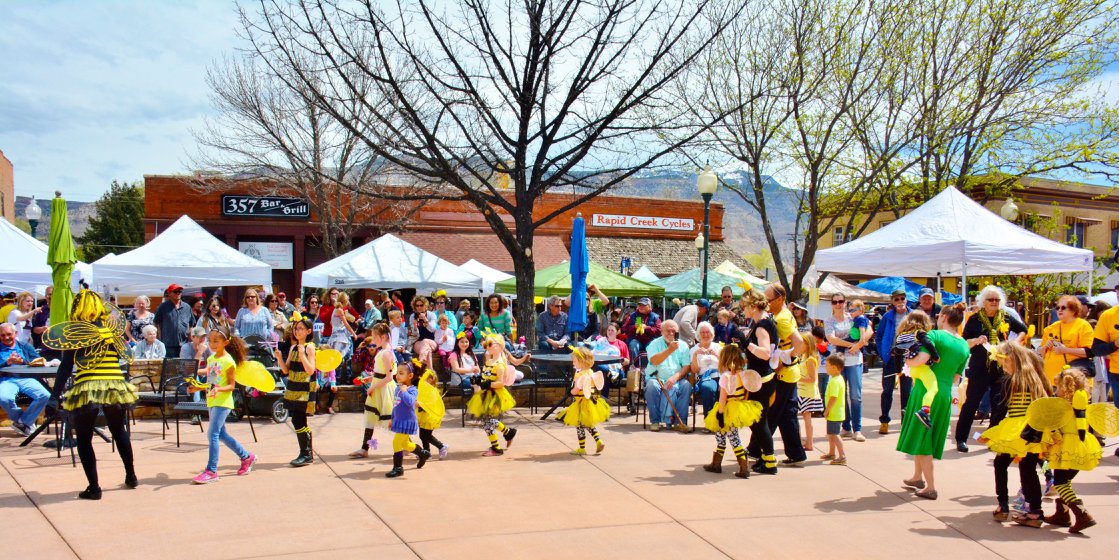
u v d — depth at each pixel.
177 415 8.52
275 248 28.50
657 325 12.63
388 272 15.89
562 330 12.96
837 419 8.17
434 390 8.05
